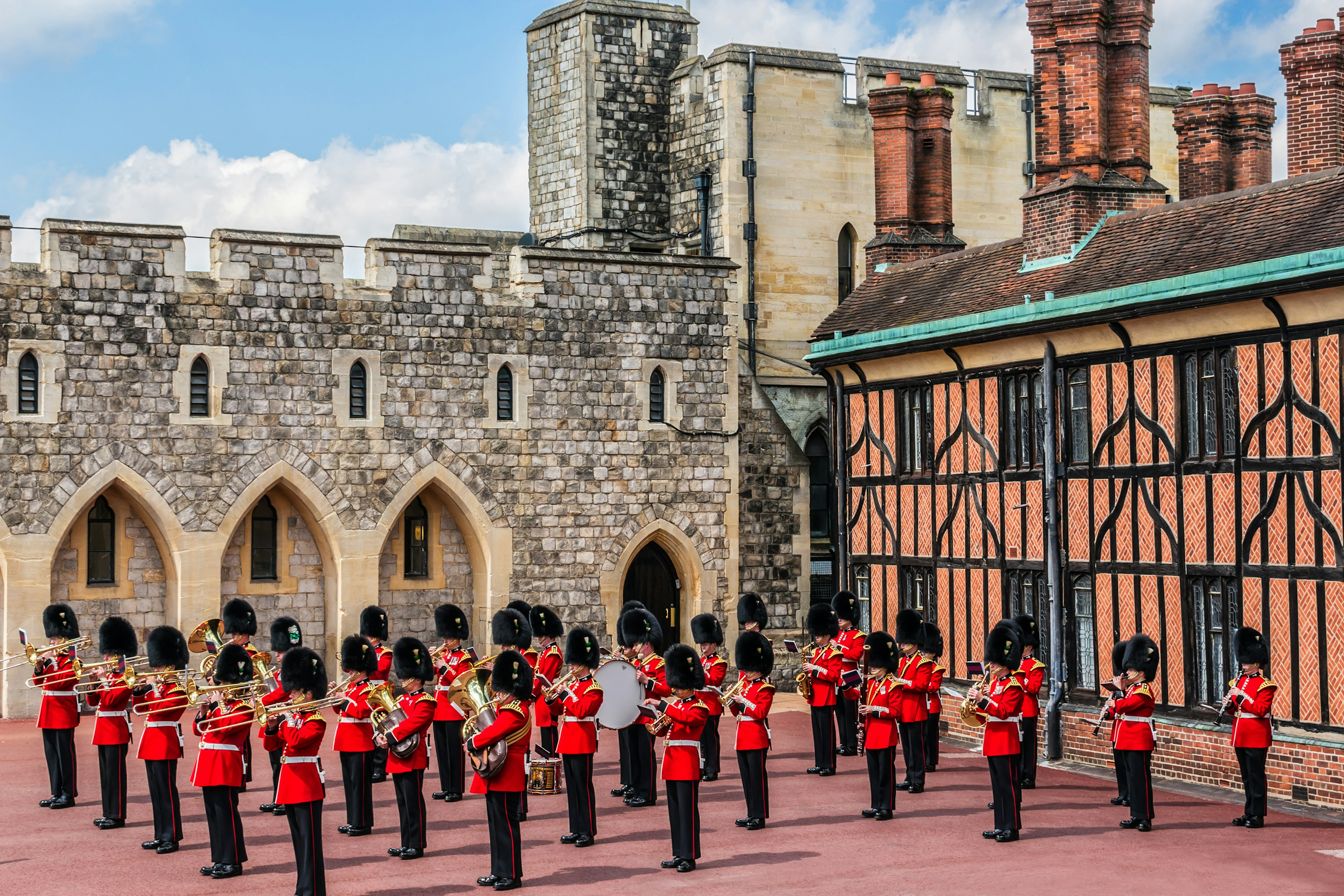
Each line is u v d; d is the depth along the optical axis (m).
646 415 26.41
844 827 15.11
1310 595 16.05
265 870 13.35
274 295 23.94
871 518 23.59
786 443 27.61
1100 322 18.47
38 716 22.47
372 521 24.44
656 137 30.66
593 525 25.94
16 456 22.30
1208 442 17.52
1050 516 19.55
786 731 22.38
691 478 26.72
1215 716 17.25
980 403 21.17
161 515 23.12
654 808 16.33
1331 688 15.84
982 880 12.66
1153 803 15.59
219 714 13.27
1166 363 17.98
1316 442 16.02
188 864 13.56
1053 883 12.53
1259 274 16.12
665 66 30.77
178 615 23.20
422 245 24.92
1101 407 18.97
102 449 22.81
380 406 24.56
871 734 15.53
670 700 13.45
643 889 12.50
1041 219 21.28
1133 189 21.00
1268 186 18.72
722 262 27.08
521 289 25.62
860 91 29.95
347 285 24.42
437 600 25.48
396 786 14.00
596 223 30.02
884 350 22.50
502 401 25.48
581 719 14.39
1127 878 12.67
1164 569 17.95
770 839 14.52
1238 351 17.00
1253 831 14.70
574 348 25.91
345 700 14.99
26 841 14.57
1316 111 20.62
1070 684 19.47
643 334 26.42
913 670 17.08
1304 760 16.00
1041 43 21.44
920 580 22.45
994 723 14.34
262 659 14.82
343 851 14.21
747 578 27.16
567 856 13.88
